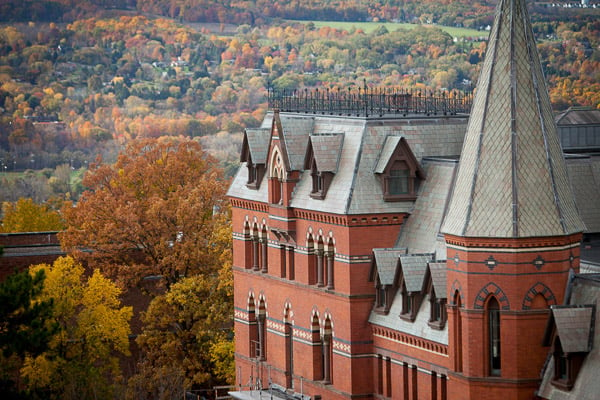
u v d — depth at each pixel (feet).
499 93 516.73
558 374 491.31
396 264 591.37
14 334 561.43
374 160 619.26
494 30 524.52
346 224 608.60
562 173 519.19
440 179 605.31
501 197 507.30
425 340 559.79
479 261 508.53
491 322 511.40
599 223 613.52
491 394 508.94
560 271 505.66
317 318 647.15
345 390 619.26
